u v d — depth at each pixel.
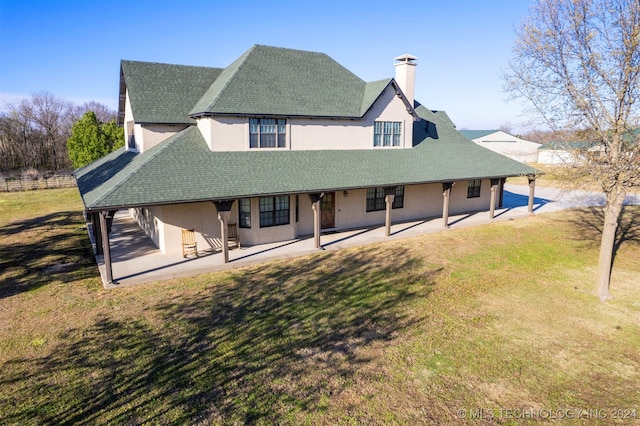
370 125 18.78
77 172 22.73
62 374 7.47
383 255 14.85
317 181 14.95
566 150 11.84
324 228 18.28
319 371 7.70
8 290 11.63
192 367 7.75
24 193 33.66
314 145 17.33
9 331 9.10
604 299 11.65
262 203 15.77
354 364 7.98
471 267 14.05
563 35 11.09
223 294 11.22
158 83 18.06
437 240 16.95
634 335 9.59
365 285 12.10
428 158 19.72
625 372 8.07
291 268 13.36
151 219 16.38
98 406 6.63
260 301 10.80
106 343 8.58
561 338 9.37
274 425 6.27
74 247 16.41
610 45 10.53
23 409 6.54
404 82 20.55
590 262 15.05
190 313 10.04
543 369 8.09
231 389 7.11
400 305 10.84
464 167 19.62
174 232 14.62
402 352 8.49
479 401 7.03
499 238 17.53
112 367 7.71
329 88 18.84
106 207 10.95
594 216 22.06
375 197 19.48
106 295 11.13
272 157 15.78
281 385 7.25
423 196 21.09
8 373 7.51
